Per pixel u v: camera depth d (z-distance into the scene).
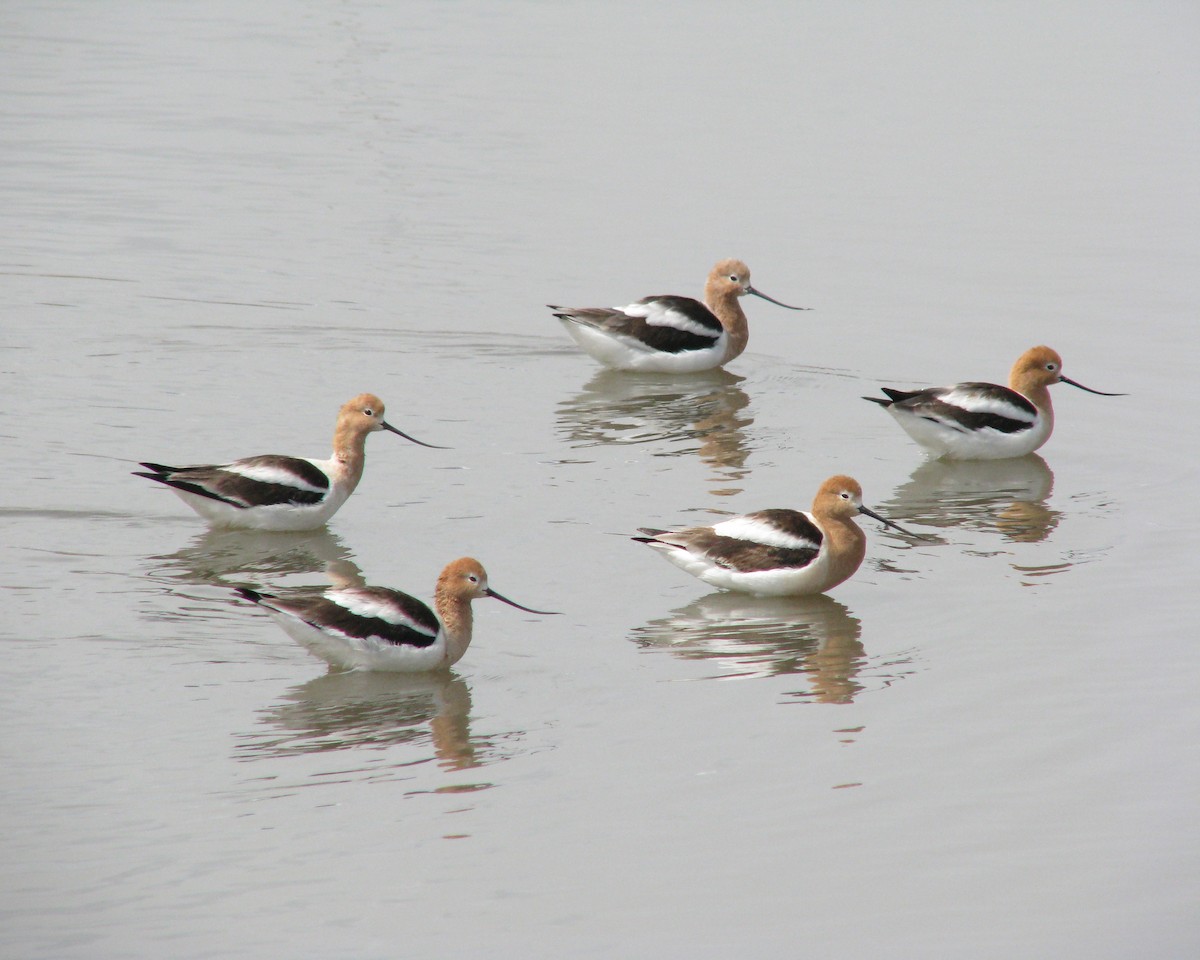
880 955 9.55
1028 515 17.39
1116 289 24.62
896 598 15.13
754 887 10.25
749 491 17.67
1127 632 14.28
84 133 31.88
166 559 15.36
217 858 10.39
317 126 32.66
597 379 21.84
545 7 44.38
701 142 32.09
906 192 29.42
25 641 13.39
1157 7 45.81
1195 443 19.53
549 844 10.71
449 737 12.16
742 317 22.77
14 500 16.48
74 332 21.89
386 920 9.80
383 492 17.50
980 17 44.31
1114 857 10.66
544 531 16.45
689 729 12.41
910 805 11.31
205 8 43.94
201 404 19.70
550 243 26.33
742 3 45.34
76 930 9.59
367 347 22.12
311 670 13.19
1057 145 32.50
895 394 19.22
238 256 25.25
